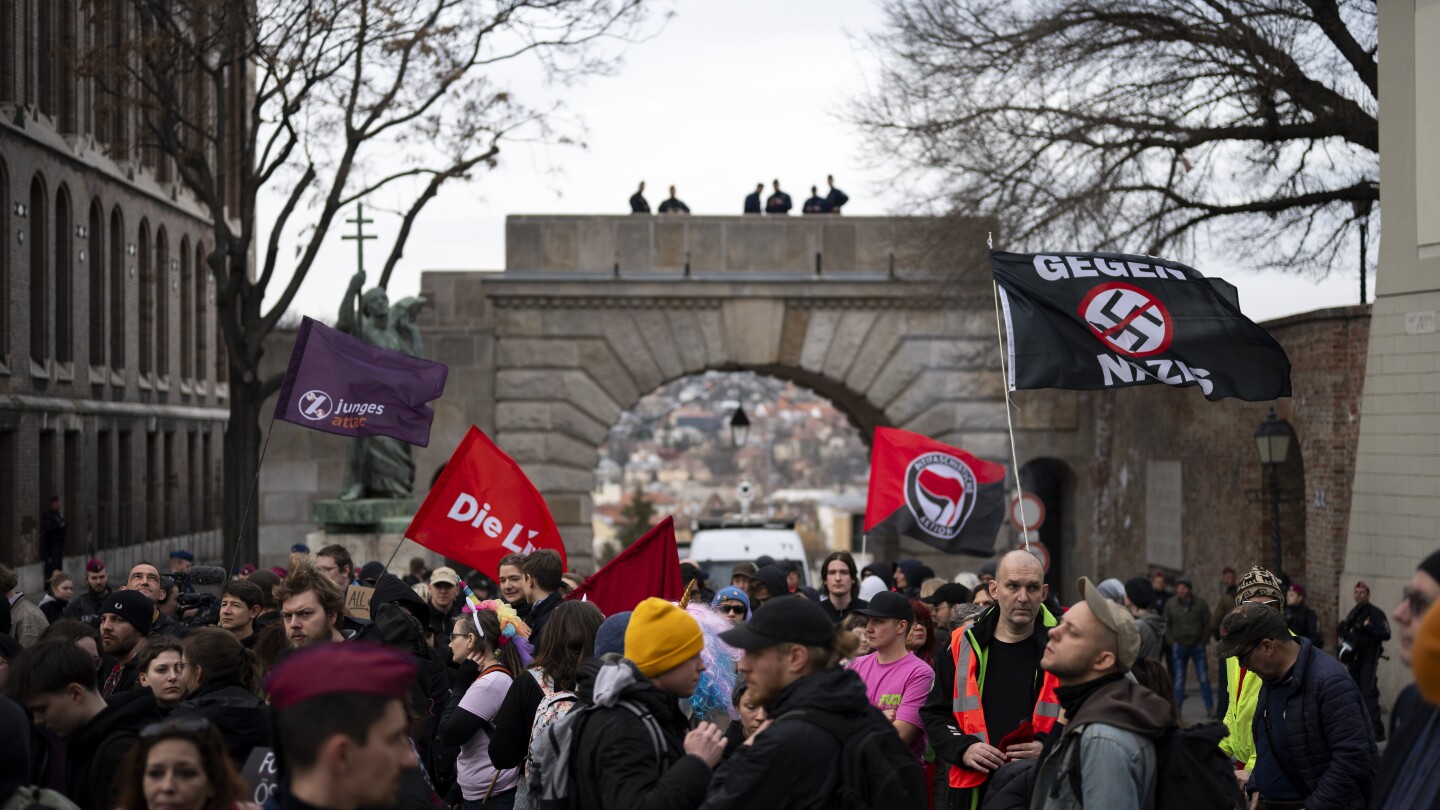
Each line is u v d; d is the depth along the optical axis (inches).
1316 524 855.7
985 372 1274.6
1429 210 697.0
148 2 939.3
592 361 1266.0
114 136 1555.1
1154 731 213.3
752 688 225.9
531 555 374.6
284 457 1280.8
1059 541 1342.3
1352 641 673.6
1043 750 240.5
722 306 1269.7
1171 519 1107.3
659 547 407.5
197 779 188.4
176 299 1788.9
